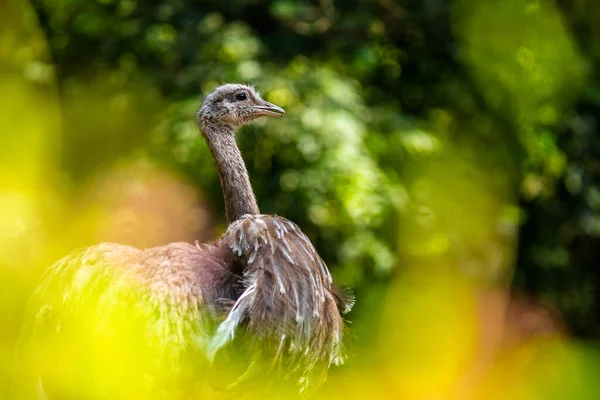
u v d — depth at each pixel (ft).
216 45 45.21
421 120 46.50
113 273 20.34
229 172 27.53
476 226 45.85
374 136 43.01
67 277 20.84
